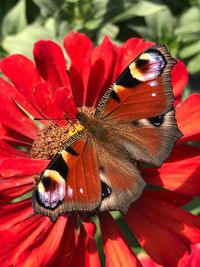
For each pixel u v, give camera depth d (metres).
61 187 0.08
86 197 0.08
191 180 0.09
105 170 0.08
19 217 0.09
